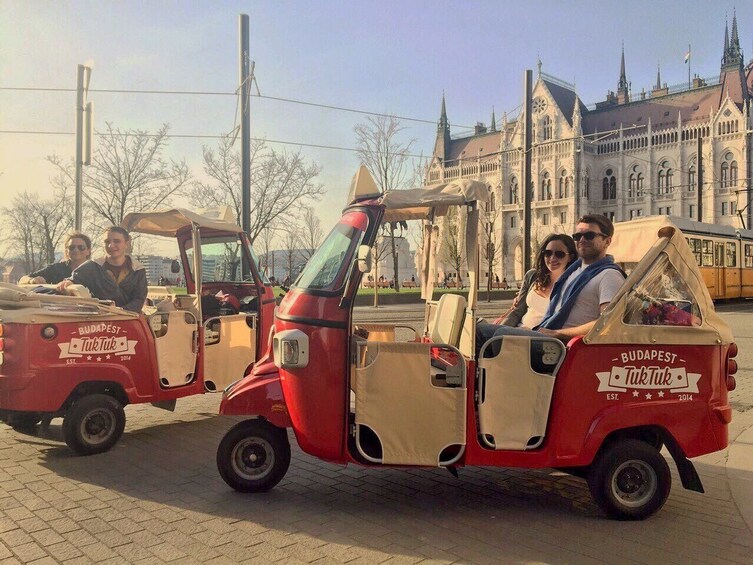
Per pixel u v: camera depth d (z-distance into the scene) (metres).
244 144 15.67
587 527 4.45
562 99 90.12
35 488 5.15
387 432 4.59
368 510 4.72
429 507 4.81
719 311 28.92
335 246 5.00
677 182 79.38
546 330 5.00
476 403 4.62
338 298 4.74
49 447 6.44
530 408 4.59
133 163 28.12
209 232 9.27
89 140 13.06
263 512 4.64
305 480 5.43
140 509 4.68
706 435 4.68
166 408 7.06
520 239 89.56
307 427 4.70
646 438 4.90
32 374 5.74
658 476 4.55
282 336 4.75
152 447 6.44
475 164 95.94
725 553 4.04
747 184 73.12
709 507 4.91
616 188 85.62
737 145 73.94
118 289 7.11
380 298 32.34
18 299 5.78
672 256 4.65
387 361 4.58
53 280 8.16
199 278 7.30
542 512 4.75
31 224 43.72
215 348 7.63
